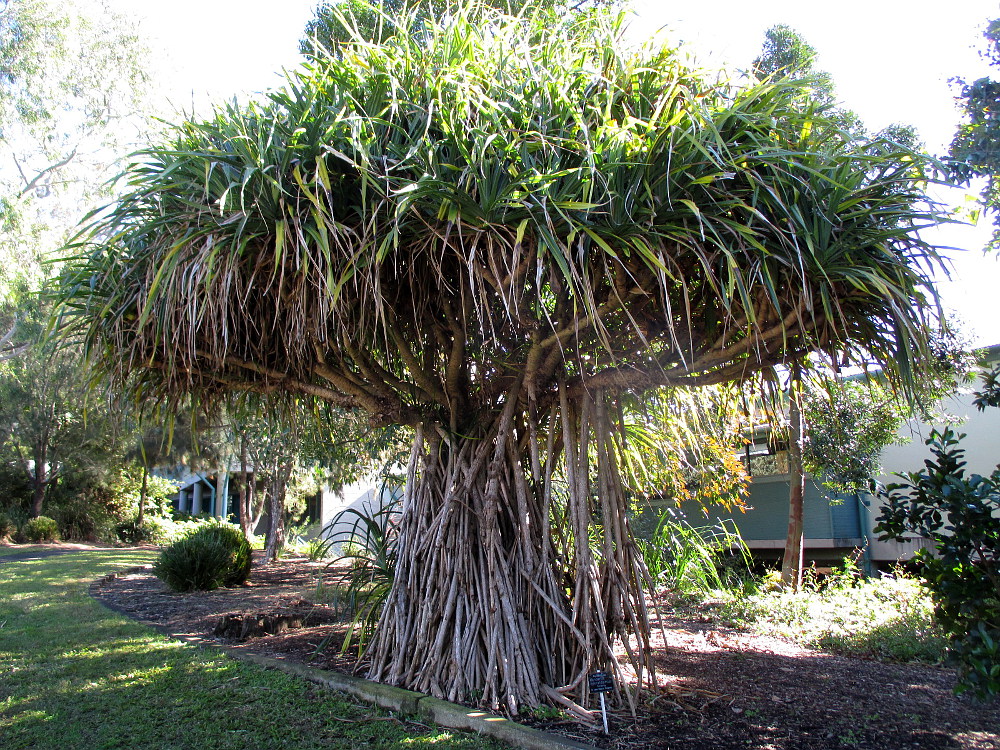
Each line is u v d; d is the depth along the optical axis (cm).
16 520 2070
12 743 360
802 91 394
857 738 354
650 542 895
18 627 661
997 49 510
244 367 477
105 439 1936
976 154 473
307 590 960
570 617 431
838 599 754
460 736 358
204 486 3209
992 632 310
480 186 341
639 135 365
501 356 484
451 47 390
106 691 444
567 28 438
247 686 447
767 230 350
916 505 370
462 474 465
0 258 1271
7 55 1473
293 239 367
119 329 415
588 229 336
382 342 511
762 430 966
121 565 1345
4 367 1731
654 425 590
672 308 435
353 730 368
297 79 409
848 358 404
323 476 1396
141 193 395
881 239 346
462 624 425
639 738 348
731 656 543
